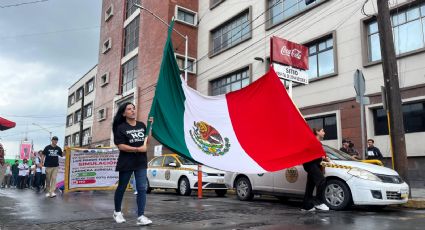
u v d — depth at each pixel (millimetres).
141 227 5609
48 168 11633
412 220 6465
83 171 13016
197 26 28031
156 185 14383
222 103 7000
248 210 7879
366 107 14977
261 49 21203
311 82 17641
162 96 6219
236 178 10797
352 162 8312
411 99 13617
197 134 6461
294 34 19031
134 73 31875
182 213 7305
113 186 13273
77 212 7414
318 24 17766
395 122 9750
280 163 6754
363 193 7625
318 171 7562
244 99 7195
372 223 6102
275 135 7020
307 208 7773
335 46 16656
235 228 5574
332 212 7586
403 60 14109
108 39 37375
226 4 24922
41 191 16297
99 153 13297
